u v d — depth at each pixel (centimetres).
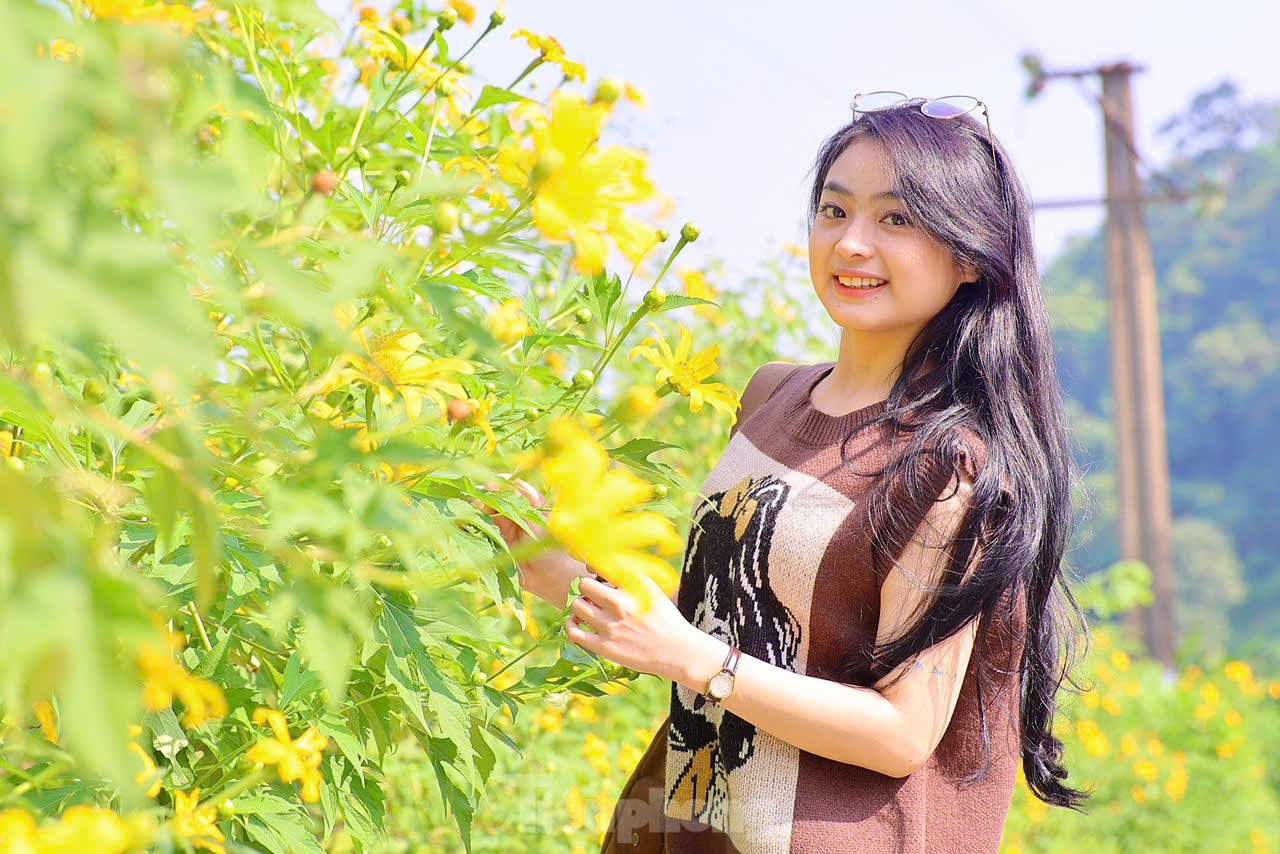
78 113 43
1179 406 3875
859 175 149
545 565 157
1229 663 809
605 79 112
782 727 135
